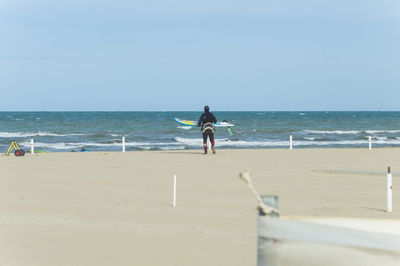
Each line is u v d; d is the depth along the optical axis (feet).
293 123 609.42
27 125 533.96
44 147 262.47
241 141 314.55
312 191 82.38
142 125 535.60
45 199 73.41
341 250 15.25
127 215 61.62
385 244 14.97
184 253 44.16
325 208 66.74
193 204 69.92
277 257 15.76
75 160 136.15
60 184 89.56
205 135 161.58
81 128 479.82
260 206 16.20
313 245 15.38
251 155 156.04
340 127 523.29
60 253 44.01
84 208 66.28
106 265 40.52
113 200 73.00
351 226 17.78
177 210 65.21
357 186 88.79
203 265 40.40
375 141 316.60
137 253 44.16
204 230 53.52
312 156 153.58
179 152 169.48
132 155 155.12
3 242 47.96
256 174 105.81
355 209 66.03
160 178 98.43
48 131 428.15
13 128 479.82
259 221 15.99
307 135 383.65
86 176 101.09
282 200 73.10
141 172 108.37
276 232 15.71
